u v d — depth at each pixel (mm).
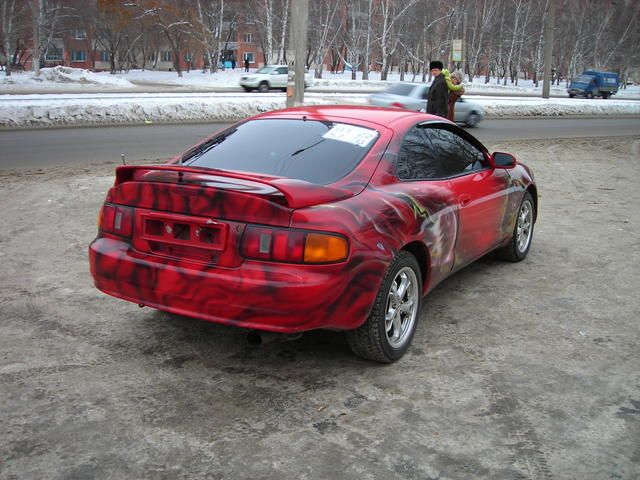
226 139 4148
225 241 3186
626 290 5145
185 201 3281
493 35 71875
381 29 64312
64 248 5906
